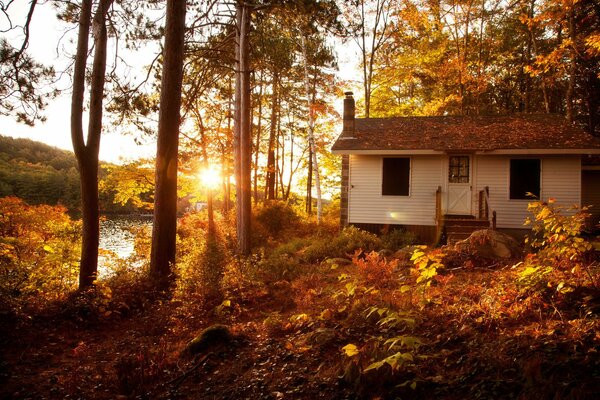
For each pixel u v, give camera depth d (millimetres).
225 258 10688
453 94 27703
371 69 25891
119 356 6055
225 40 17406
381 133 18234
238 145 18641
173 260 10055
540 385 3672
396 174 17547
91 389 4957
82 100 9273
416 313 5797
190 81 19172
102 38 9656
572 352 4098
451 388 3939
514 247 10641
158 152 9961
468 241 10945
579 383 3609
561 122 17469
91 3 9305
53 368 5672
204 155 21922
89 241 9383
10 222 12938
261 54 20016
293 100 31781
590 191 18875
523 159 16406
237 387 4625
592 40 14266
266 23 20156
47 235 14617
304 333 6051
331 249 13953
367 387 4129
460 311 5750
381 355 4500
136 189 24469
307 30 14289
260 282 9633
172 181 10008
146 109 12281
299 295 8477
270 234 21453
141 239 18234
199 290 8562
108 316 7848
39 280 8977
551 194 16109
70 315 7629
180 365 5434
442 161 17047
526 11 25484
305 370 4805
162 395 4688
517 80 29812
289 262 11875
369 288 7074
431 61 26547
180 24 9938
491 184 16609
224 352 5652
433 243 16938
